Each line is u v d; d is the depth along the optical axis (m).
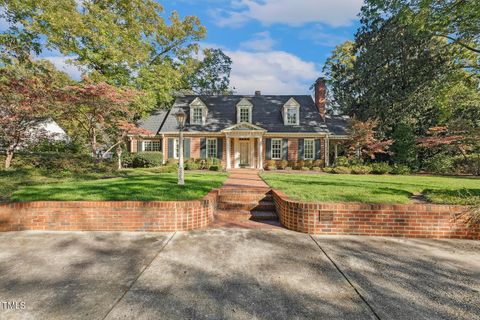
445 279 2.98
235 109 20.06
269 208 6.17
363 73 19.09
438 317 2.27
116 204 4.74
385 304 2.46
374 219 4.64
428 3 9.65
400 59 17.69
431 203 5.32
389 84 18.16
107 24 14.07
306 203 4.77
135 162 17.69
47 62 13.64
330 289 2.72
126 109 12.51
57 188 6.62
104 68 15.66
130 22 15.57
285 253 3.72
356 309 2.37
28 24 12.95
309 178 10.36
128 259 3.45
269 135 18.53
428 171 17.27
